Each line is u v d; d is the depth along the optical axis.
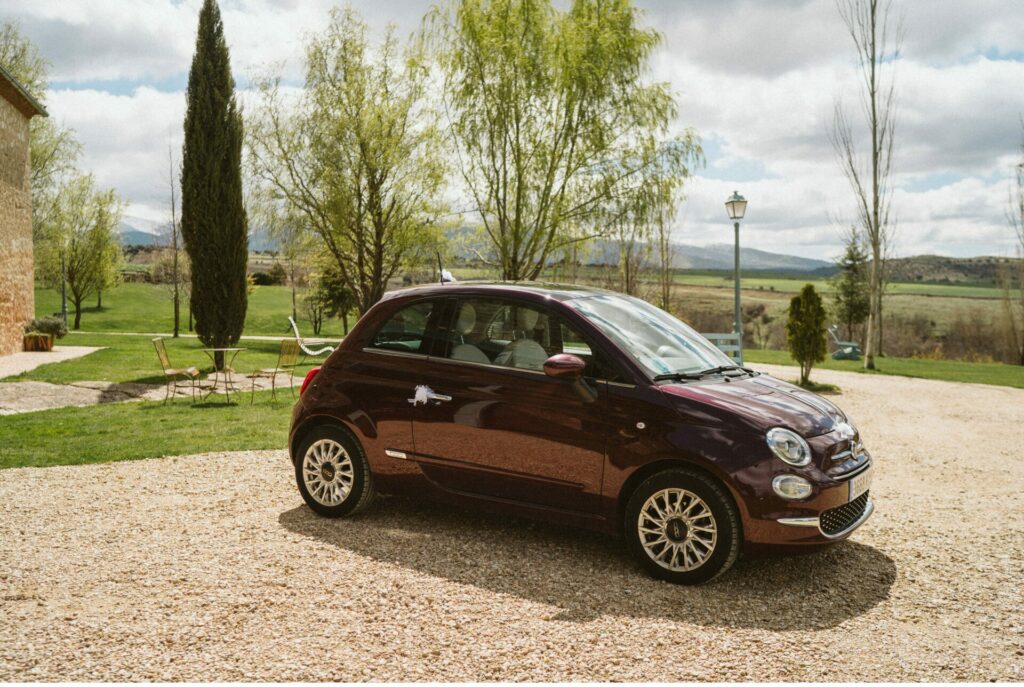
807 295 17.36
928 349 53.19
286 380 17.89
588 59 16.75
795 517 4.32
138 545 5.11
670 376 4.89
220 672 3.32
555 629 3.83
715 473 4.41
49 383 15.77
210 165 19.97
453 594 4.28
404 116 28.55
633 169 17.53
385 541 5.23
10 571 4.59
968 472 8.39
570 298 5.35
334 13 28.83
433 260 30.06
